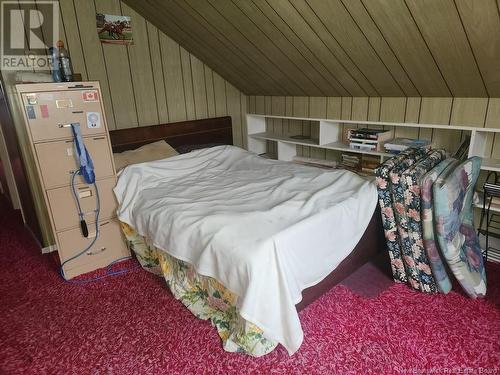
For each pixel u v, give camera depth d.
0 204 3.89
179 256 1.84
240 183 2.42
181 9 2.59
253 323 1.47
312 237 1.70
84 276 2.36
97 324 1.87
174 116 3.41
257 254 1.49
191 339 1.73
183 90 3.41
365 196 2.03
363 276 2.19
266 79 3.25
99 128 2.26
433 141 2.67
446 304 1.90
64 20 2.64
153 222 2.04
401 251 2.03
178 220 1.88
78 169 2.23
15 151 2.59
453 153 2.57
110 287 2.22
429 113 2.45
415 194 1.85
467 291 1.89
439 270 1.90
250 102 3.90
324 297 2.00
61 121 2.12
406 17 1.74
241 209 1.94
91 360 1.63
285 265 1.54
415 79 2.27
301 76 2.89
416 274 1.99
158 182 2.52
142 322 1.87
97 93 2.21
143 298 2.09
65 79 2.20
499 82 1.96
